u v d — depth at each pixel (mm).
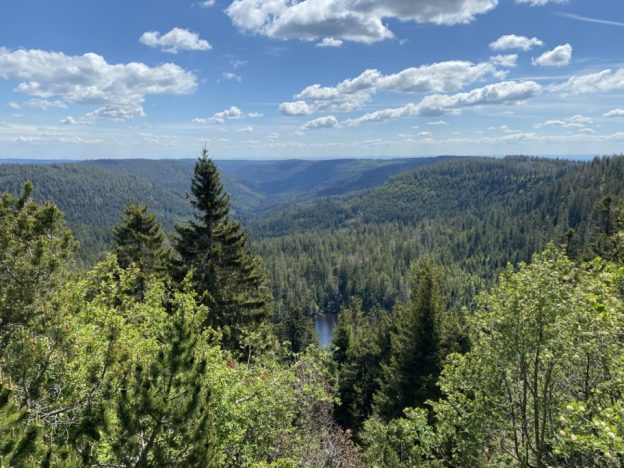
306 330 54906
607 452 7090
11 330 8352
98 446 7438
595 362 11680
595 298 10078
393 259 154750
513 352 11750
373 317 97625
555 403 11383
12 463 5145
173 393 7270
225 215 25156
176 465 6934
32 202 10336
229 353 14438
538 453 11141
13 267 9109
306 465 13477
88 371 8008
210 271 24625
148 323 12891
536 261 11602
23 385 7453
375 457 16312
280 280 129500
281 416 12516
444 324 28047
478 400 13008
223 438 10422
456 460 14102
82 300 10836
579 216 147375
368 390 33125
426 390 22875
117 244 30797
